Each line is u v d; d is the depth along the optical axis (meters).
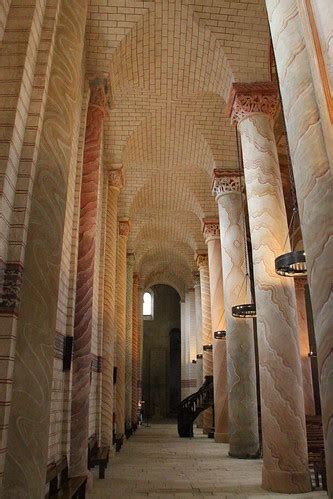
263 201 7.63
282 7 4.21
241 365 10.18
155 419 28.36
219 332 12.63
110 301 10.20
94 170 7.50
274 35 4.29
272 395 6.66
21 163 4.30
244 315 9.45
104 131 10.95
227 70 8.62
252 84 8.41
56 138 4.64
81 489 5.88
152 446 12.79
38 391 3.84
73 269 6.64
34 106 4.55
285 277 7.16
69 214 6.63
